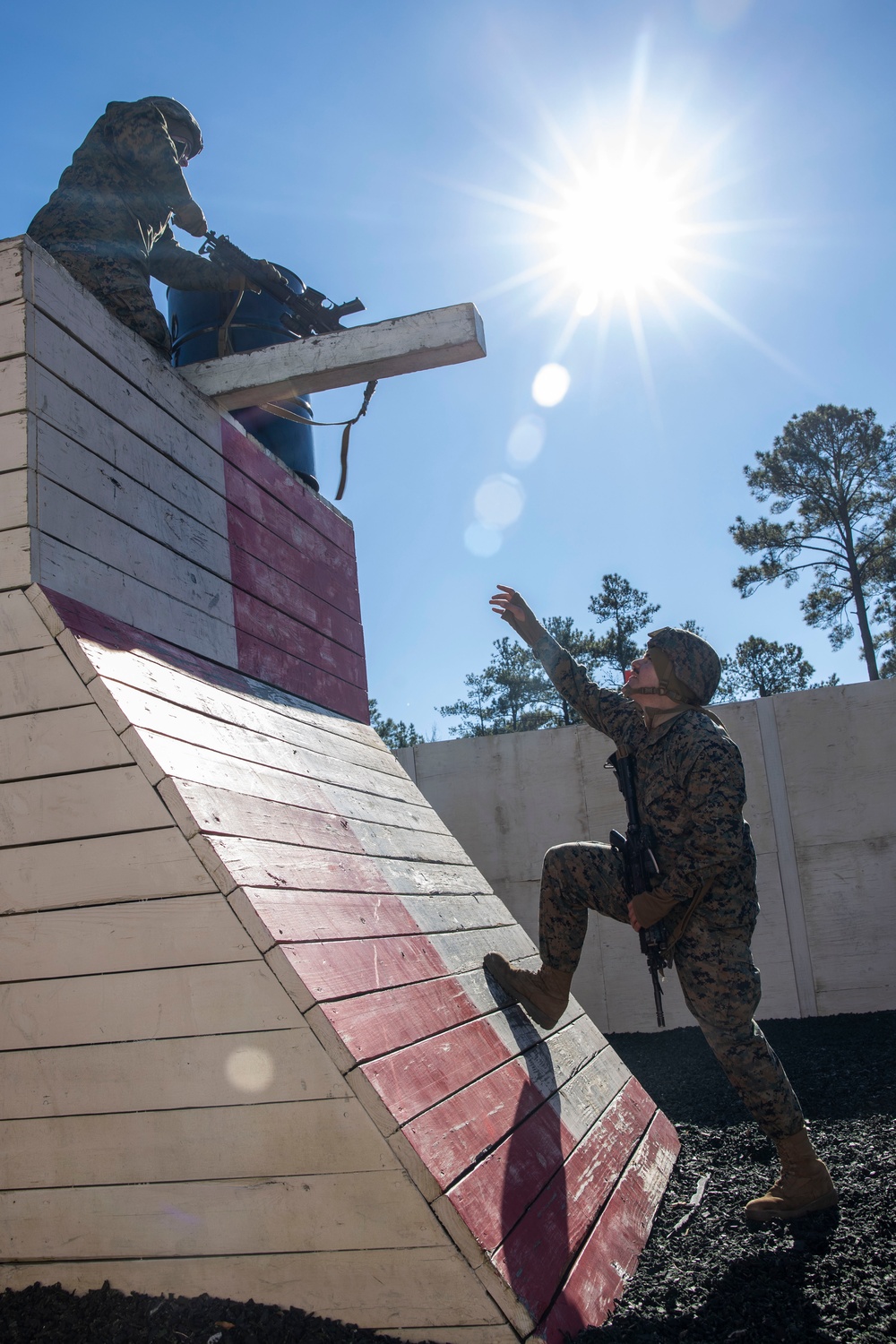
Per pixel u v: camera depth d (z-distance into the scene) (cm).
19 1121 216
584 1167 261
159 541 309
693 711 271
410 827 371
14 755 232
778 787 707
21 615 237
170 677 278
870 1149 330
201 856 215
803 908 692
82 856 223
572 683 299
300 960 211
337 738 393
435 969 276
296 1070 200
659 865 268
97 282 338
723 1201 293
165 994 212
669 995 704
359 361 353
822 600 2470
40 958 221
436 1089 220
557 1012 305
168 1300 200
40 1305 202
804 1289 218
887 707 701
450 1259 187
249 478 395
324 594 452
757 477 2530
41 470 250
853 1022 638
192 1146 204
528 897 745
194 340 530
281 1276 196
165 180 362
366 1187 193
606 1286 221
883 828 689
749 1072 261
